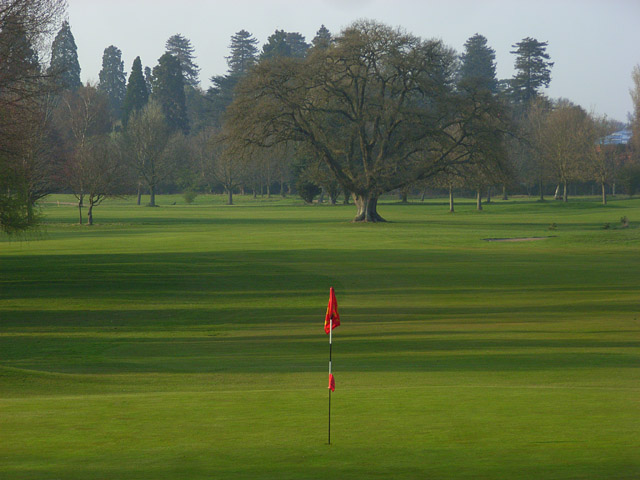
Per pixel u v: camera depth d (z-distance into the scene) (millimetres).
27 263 63844
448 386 16531
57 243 88250
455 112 124438
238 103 121188
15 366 22625
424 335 28109
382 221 131750
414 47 123438
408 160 132375
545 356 22297
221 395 15078
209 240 90938
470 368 20109
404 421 11984
